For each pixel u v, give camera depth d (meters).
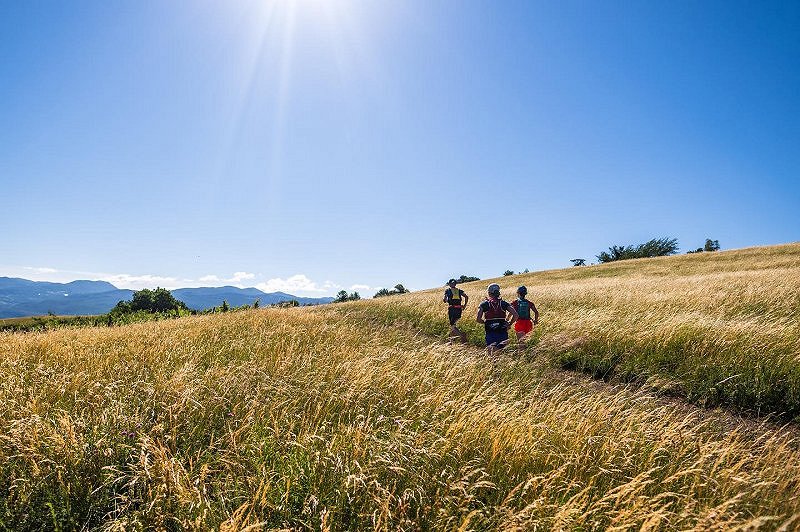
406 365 5.95
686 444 3.81
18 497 2.69
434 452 3.25
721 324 8.66
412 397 4.80
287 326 9.99
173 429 3.49
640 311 11.71
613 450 3.47
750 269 29.03
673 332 8.37
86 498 2.75
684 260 41.81
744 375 6.34
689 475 3.29
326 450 3.17
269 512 2.72
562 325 10.65
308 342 8.04
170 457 3.19
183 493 2.64
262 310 16.30
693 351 7.56
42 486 2.78
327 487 2.92
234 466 3.18
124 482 2.97
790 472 3.34
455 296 12.12
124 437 3.39
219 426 3.91
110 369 5.37
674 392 6.63
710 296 13.09
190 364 5.38
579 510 2.60
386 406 4.50
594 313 11.89
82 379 4.75
